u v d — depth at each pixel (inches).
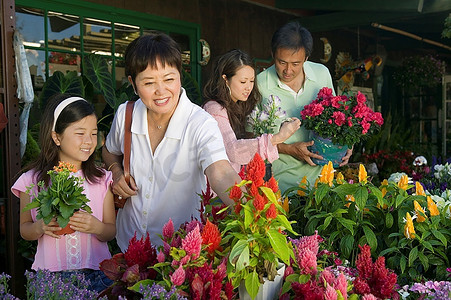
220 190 67.1
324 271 55.4
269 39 251.1
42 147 83.4
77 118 80.9
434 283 65.6
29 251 122.4
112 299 58.9
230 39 231.9
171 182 76.8
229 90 99.0
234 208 56.6
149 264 57.7
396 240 85.4
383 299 56.4
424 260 79.6
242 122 106.3
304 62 118.9
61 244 79.5
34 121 164.6
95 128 84.4
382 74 356.8
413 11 201.9
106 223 84.3
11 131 110.9
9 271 111.5
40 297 60.7
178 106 76.0
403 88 358.9
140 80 70.5
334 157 110.7
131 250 57.0
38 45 172.9
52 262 79.3
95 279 80.0
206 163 70.5
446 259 82.1
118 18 193.3
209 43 222.7
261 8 245.0
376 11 220.1
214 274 52.7
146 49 68.9
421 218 84.0
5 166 111.7
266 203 55.4
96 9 184.9
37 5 170.2
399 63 367.9
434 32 309.0
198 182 77.0
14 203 110.5
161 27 207.3
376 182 223.5
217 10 225.6
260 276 56.1
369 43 326.0
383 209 90.7
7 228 112.0
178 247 57.4
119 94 179.2
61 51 179.0
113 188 82.1
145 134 78.6
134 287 53.1
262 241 55.1
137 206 80.6
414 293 72.1
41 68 174.2
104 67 166.6
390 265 82.8
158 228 79.3
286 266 61.0
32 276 65.1
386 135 299.9
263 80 117.6
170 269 54.7
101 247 83.9
